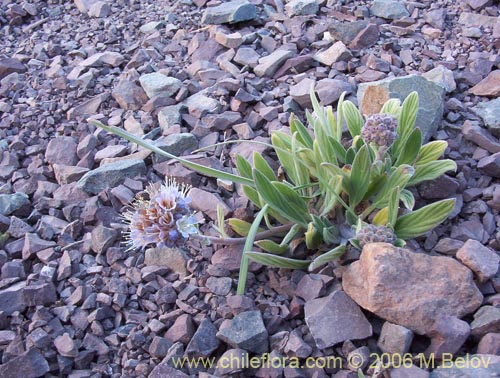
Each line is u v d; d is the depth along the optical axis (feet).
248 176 1.10
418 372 0.85
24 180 1.30
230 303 0.98
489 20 1.51
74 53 1.61
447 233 1.08
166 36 1.62
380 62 1.39
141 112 1.40
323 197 1.09
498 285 0.95
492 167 1.14
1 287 1.07
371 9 1.59
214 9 1.61
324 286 0.98
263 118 1.31
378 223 1.02
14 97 1.52
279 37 1.54
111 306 1.02
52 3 1.88
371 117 1.00
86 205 1.19
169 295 1.02
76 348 0.96
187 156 1.24
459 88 1.35
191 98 1.39
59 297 1.05
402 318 0.90
